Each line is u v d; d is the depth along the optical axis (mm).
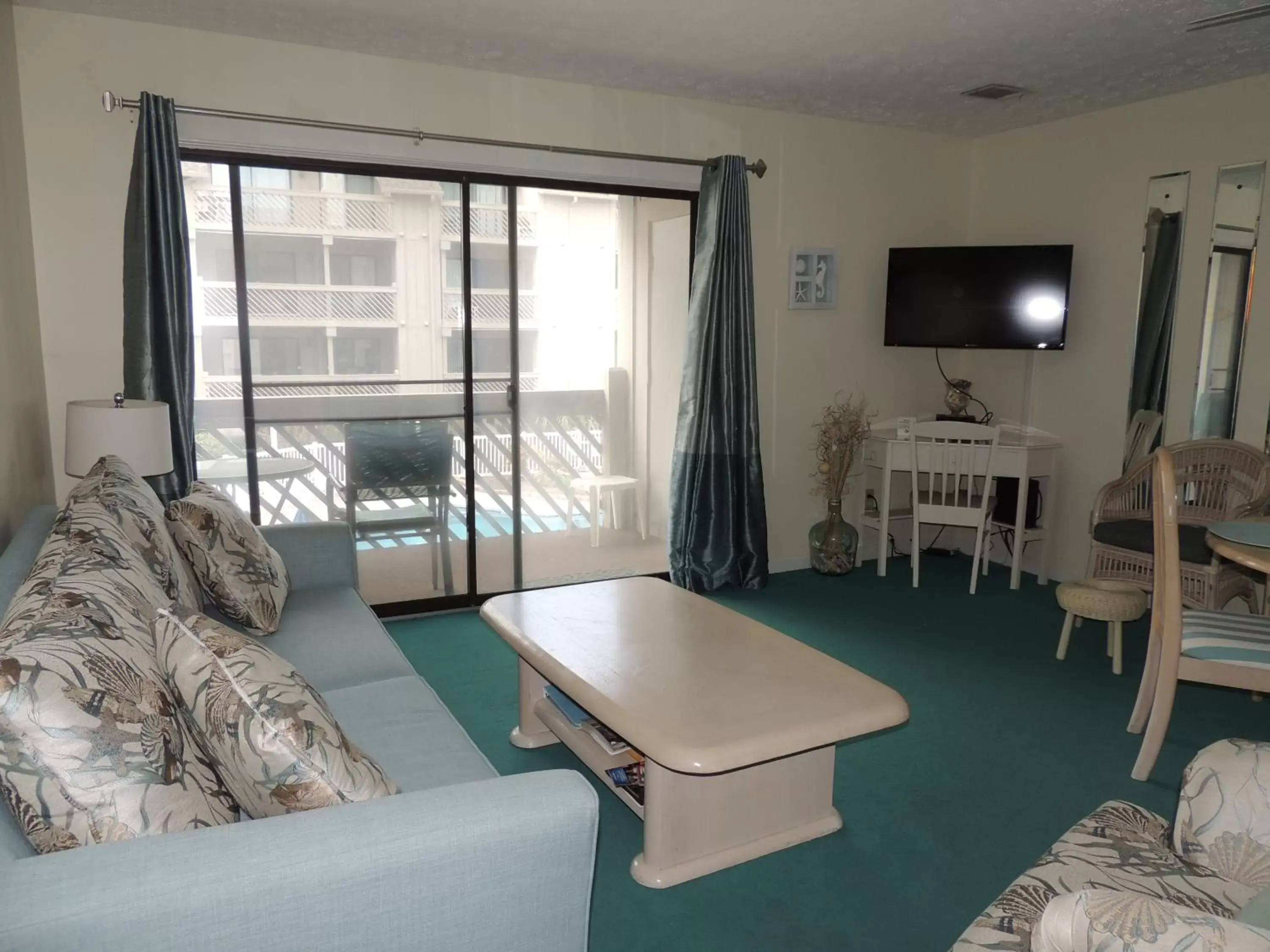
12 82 2955
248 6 3008
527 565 4238
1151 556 3412
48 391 3221
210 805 1188
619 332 4277
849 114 4461
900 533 5148
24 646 1100
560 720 2533
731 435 4285
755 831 2168
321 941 1057
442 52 3486
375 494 3871
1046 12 3021
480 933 1150
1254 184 3742
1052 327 4430
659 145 4148
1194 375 4000
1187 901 1251
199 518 2312
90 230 3207
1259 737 2826
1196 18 3080
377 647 2379
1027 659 3480
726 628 2461
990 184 4953
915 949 1837
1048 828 2287
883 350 4918
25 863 989
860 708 1939
